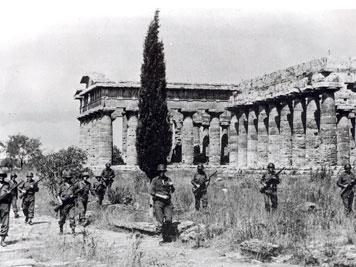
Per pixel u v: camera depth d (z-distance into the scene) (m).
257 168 50.31
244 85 59.59
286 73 49.34
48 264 15.33
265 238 17.23
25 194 26.17
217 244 18.05
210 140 67.00
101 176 30.34
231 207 22.98
